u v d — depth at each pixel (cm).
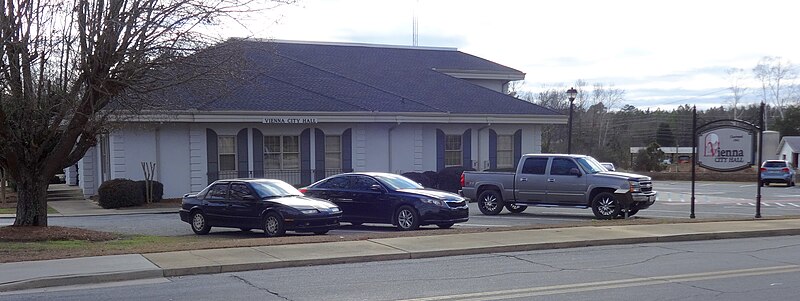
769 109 9306
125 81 1475
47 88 1497
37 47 1438
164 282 1056
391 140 3284
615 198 1991
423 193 1767
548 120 3588
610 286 995
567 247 1417
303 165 3105
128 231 1861
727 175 5172
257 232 1847
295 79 3397
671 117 9850
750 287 984
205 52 1514
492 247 1352
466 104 3544
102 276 1063
